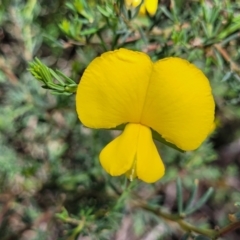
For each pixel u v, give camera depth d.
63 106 0.12
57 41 0.11
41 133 0.12
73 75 0.11
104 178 0.12
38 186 0.12
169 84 0.08
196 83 0.08
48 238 0.12
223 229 0.09
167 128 0.08
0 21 0.12
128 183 0.12
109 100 0.08
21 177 0.12
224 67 0.11
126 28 0.10
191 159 0.13
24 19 0.12
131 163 0.08
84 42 0.11
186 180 0.13
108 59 0.08
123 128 0.08
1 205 0.12
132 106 0.08
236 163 0.15
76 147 0.13
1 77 0.12
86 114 0.08
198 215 0.15
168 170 0.13
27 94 0.12
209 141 0.14
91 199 0.12
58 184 0.12
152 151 0.08
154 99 0.08
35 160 0.12
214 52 0.11
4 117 0.12
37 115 0.12
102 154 0.08
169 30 0.11
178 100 0.08
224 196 0.14
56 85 0.09
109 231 0.12
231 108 0.13
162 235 0.13
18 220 0.12
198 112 0.08
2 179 0.12
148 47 0.11
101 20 0.11
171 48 0.11
